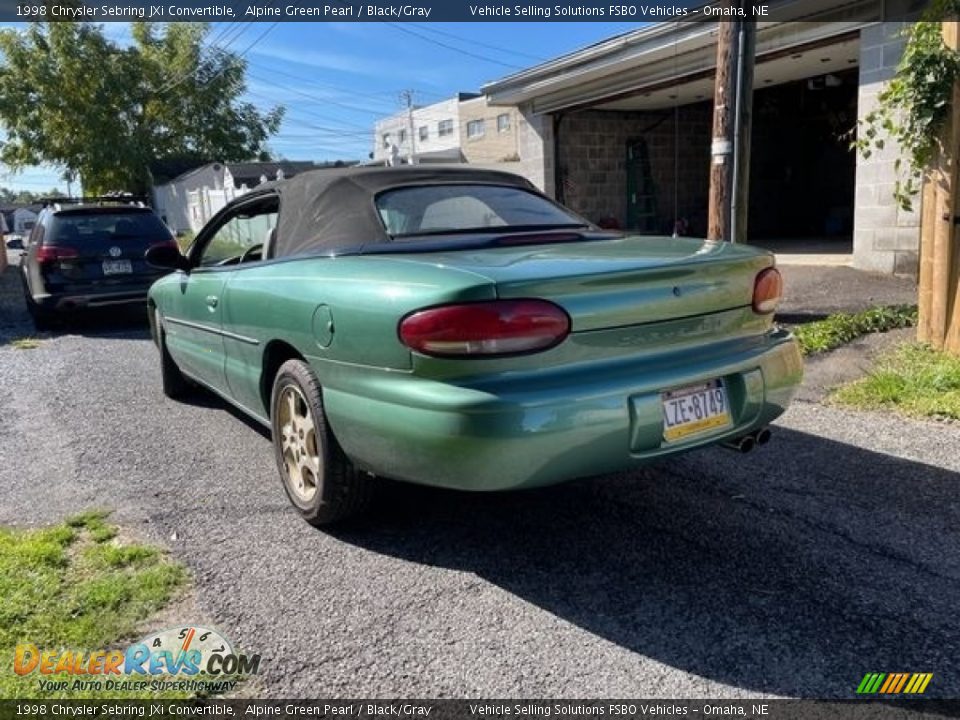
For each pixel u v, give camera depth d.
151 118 34.91
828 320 6.56
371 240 3.30
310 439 3.29
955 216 5.19
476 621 2.60
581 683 2.27
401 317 2.56
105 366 6.94
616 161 17.61
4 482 3.98
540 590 2.79
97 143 31.72
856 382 5.06
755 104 17.33
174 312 4.90
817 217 19.06
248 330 3.65
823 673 2.27
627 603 2.68
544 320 2.49
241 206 4.36
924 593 2.67
